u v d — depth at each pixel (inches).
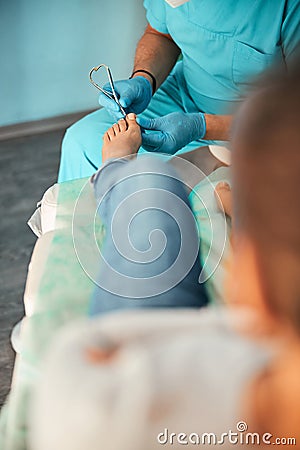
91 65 99.7
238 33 58.3
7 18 90.6
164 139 54.7
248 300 18.7
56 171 93.3
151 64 65.2
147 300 31.2
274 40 57.5
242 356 19.8
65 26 94.3
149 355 20.6
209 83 63.5
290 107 16.1
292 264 16.6
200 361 20.1
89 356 21.5
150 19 66.3
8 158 95.0
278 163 16.0
